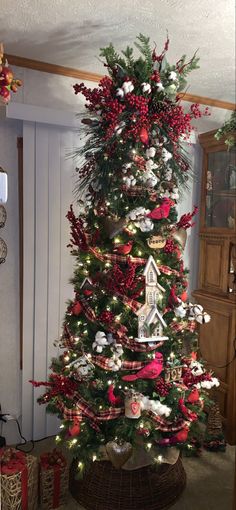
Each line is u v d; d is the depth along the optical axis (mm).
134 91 1765
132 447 1719
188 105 2697
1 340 2359
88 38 1941
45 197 2322
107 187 1809
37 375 2396
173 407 1849
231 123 2258
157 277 1890
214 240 2660
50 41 1973
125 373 1817
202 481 2105
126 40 1960
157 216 1773
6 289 2352
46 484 1869
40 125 2264
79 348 1879
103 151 1813
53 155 2316
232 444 2461
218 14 1689
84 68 2303
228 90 2564
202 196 2746
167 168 1877
